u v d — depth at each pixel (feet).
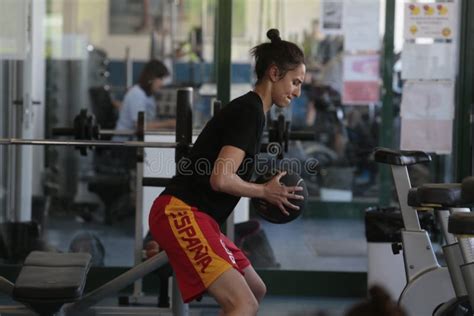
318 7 29.32
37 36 30.37
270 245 25.70
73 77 34.88
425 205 16.37
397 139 27.22
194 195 14.61
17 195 27.99
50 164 31.99
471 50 24.52
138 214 21.65
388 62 27.43
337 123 30.58
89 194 31.83
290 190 14.83
